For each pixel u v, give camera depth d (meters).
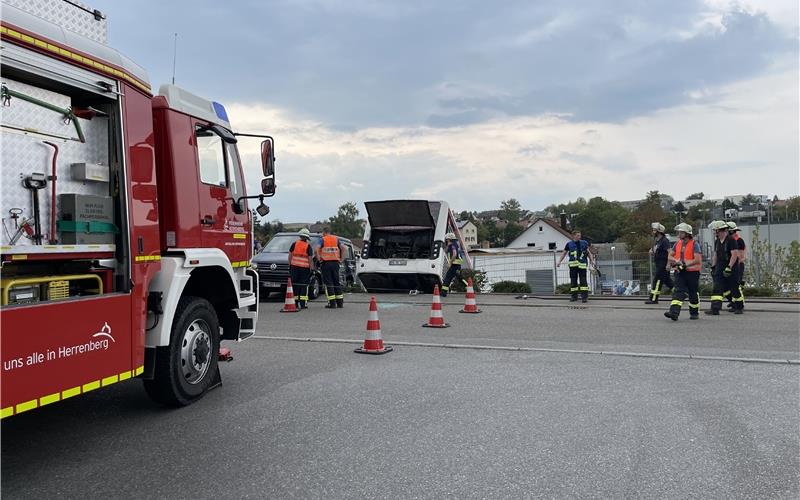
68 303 4.34
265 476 4.29
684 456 4.59
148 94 5.46
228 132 6.91
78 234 4.57
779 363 7.86
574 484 4.10
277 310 14.35
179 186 5.99
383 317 12.91
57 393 4.23
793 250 20.20
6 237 4.09
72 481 4.25
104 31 5.09
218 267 6.52
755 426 5.28
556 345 9.27
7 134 4.12
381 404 6.04
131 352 5.02
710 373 7.31
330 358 8.34
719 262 13.22
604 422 5.41
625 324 11.71
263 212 7.21
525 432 5.16
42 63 4.25
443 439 5.01
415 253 18.78
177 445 4.95
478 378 7.10
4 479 4.29
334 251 14.87
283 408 5.94
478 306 15.22
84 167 4.70
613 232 96.62
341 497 3.94
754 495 3.92
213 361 6.49
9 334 3.87
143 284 5.20
